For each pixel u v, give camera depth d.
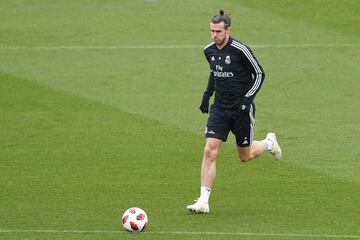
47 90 56.84
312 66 61.09
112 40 66.75
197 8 72.38
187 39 66.56
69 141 48.09
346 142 47.44
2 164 44.53
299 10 71.50
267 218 36.00
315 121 51.03
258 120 51.41
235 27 68.50
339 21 69.44
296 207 37.56
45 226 35.06
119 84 58.03
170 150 46.53
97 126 50.50
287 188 40.41
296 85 57.56
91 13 72.12
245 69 36.62
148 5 73.25
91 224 35.28
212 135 36.78
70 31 68.69
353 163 44.06
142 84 58.03
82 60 62.94
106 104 54.28
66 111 53.03
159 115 52.28
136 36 67.38
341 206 37.62
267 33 67.38
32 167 44.06
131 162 44.72
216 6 72.69
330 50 64.06
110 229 34.59
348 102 54.28
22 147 47.19
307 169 43.22
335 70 60.25
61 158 45.44
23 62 62.66
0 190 40.47
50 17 71.50
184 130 49.69
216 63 36.62
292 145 47.06
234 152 46.06
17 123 51.06
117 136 48.84
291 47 64.75
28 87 57.41
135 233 34.00
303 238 33.28
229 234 33.81
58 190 40.44
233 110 36.84
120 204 38.25
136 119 51.59
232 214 36.62
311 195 39.31
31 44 66.31
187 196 39.41
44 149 46.84
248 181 41.59
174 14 71.38
